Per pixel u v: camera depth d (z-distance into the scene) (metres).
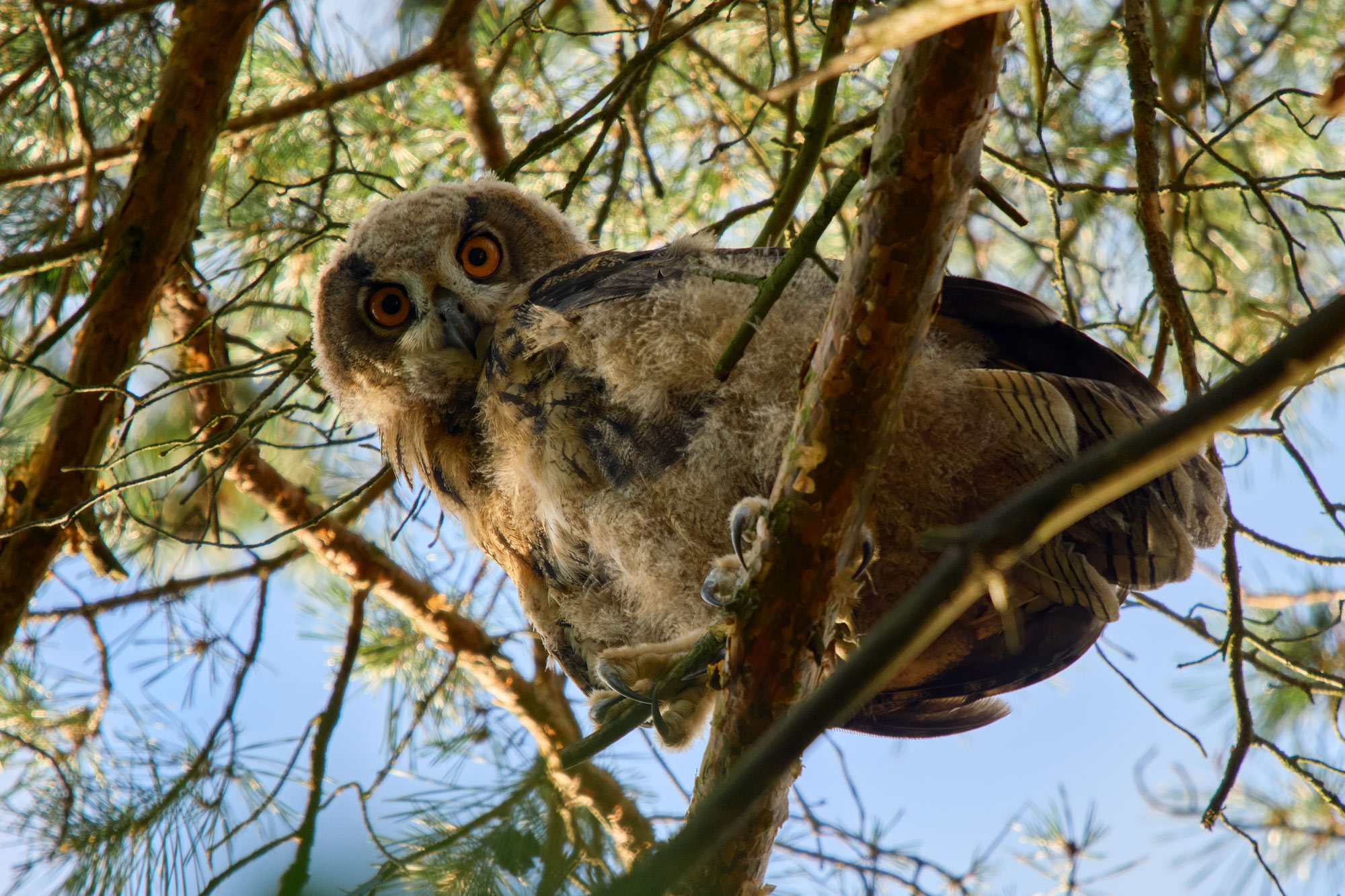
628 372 6.29
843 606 4.89
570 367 6.54
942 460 6.25
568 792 3.26
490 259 8.30
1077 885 8.43
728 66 9.96
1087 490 2.75
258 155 9.41
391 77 8.49
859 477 4.28
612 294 6.40
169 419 9.94
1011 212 4.56
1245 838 6.77
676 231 10.01
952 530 2.88
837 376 4.18
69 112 8.67
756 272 6.17
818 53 9.52
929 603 2.85
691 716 6.40
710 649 5.18
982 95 3.69
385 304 8.18
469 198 8.42
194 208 7.45
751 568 4.48
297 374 8.55
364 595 9.12
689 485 6.39
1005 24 3.60
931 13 2.61
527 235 8.54
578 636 7.76
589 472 6.62
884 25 2.66
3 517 8.09
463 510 8.00
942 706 7.79
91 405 7.66
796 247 4.66
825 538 4.34
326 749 8.11
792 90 2.92
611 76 9.98
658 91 9.96
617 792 5.06
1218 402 2.61
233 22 7.20
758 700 4.56
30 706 8.62
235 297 7.74
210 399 8.85
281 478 9.23
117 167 8.93
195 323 8.79
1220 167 9.55
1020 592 6.75
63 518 6.94
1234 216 9.78
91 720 8.56
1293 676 8.34
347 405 8.42
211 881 4.80
